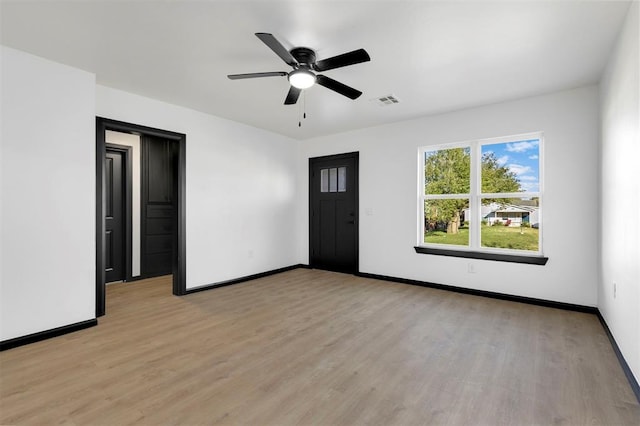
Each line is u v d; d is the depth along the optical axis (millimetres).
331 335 2660
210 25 2119
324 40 2293
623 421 1583
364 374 2043
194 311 3271
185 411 1664
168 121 3688
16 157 2445
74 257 2750
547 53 2484
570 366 2133
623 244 2121
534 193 3520
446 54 2500
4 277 2385
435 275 4172
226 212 4348
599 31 2170
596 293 3141
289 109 3906
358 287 4238
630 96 1944
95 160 3018
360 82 3057
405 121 4398
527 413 1648
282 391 1851
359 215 4902
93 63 2684
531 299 3480
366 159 4809
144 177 4754
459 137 3941
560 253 3322
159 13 1989
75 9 1946
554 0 1852
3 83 2385
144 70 2818
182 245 3842
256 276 4777
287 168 5402
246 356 2285
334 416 1628
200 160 4023
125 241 4539
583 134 3189
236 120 4410
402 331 2742
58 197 2662
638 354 1770
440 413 1650
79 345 2457
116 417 1613
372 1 1856
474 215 3918
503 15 1995
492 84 3105
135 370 2084
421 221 4383
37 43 2359
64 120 2697
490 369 2102
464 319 3027
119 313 3201
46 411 1657
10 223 2416
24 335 2473
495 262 3711
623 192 2125
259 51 2480
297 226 5641
